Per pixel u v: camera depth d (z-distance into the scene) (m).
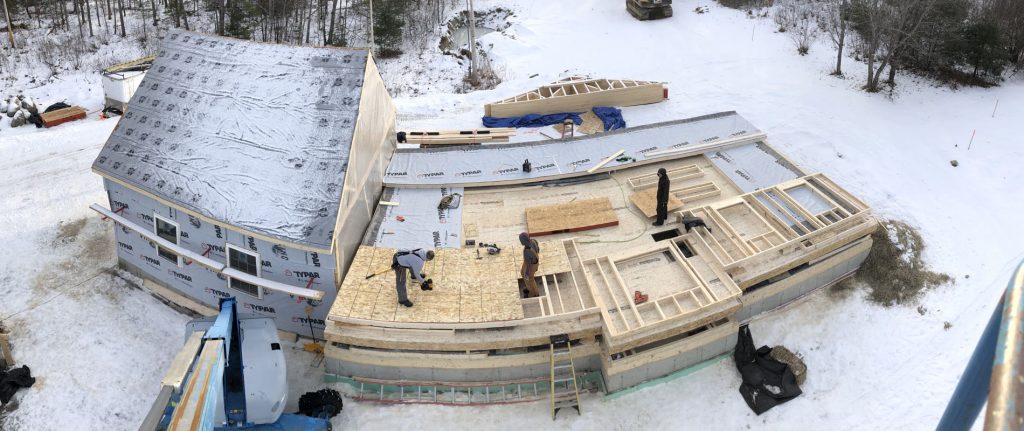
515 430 14.45
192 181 15.82
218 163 16.06
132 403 15.20
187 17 34.78
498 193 18.73
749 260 15.73
